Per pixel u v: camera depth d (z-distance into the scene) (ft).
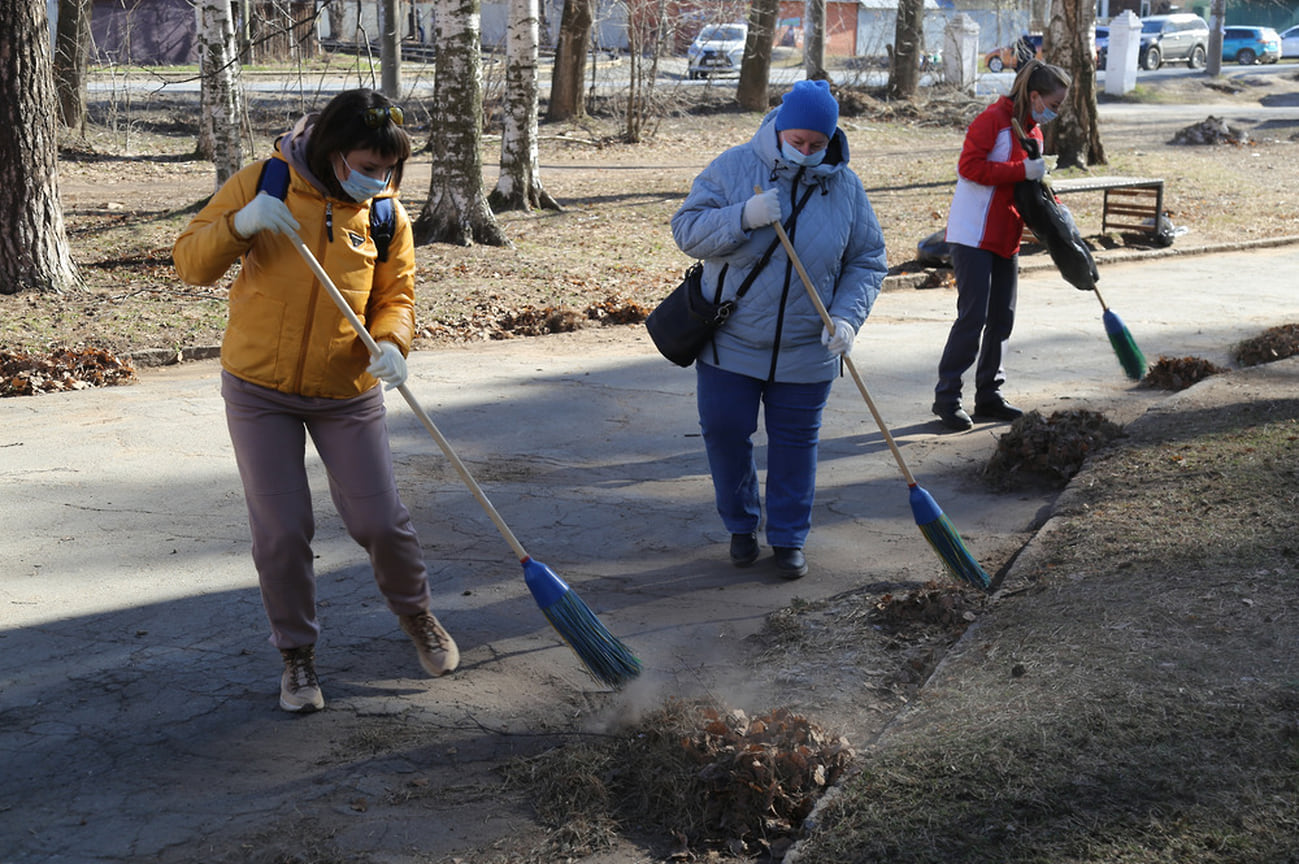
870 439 23.17
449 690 13.25
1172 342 31.40
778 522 16.39
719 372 16.16
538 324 35.53
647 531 18.39
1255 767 10.03
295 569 12.27
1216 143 86.94
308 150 11.47
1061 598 14.02
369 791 11.18
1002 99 22.71
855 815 9.96
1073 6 70.03
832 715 12.39
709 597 15.83
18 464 21.53
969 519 18.54
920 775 10.39
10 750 11.87
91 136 76.38
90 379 28.71
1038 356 30.12
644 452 22.63
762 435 23.48
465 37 46.83
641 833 10.50
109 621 15.02
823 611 15.06
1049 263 46.09
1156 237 50.52
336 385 12.00
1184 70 140.77
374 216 11.98
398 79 89.40
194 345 32.27
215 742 12.08
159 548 17.58
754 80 97.04
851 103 98.02
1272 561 14.26
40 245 37.86
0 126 36.86
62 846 10.28
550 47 129.90
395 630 14.85
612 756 11.61
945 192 64.80
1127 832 9.34
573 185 65.77
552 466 21.72
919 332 34.04
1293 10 182.09
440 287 40.32
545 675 13.64
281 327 11.66
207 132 71.67
